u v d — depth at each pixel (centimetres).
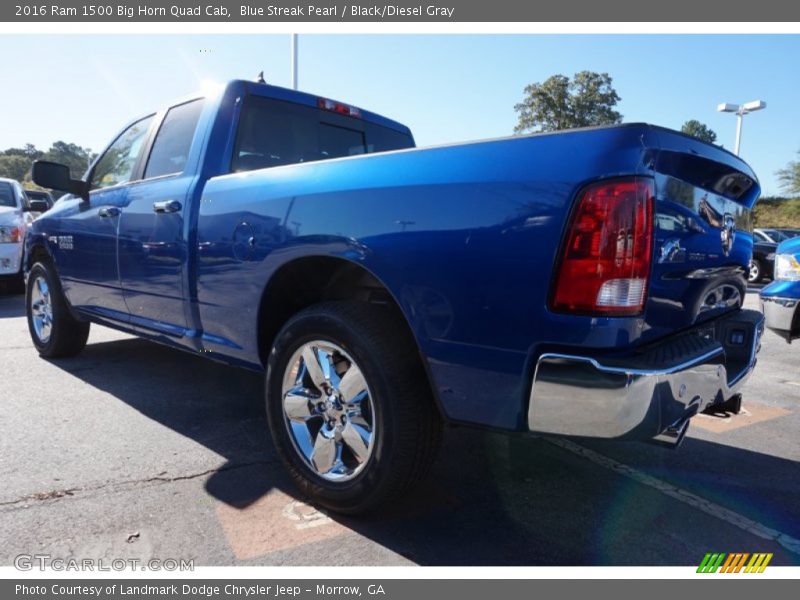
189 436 326
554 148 188
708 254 237
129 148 400
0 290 961
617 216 179
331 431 246
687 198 216
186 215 308
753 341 272
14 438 317
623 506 261
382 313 234
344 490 237
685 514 256
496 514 251
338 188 235
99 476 274
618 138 181
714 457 321
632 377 177
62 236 435
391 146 432
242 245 272
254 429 338
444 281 203
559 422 188
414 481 227
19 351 523
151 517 240
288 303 281
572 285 181
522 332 190
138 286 353
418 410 222
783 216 3762
